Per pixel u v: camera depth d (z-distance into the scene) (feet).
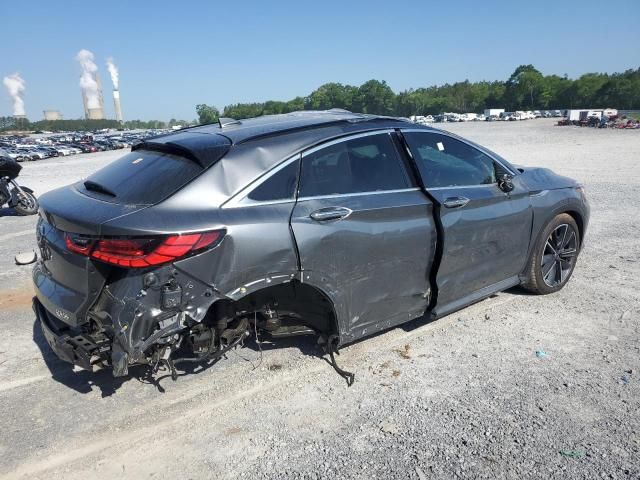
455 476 8.43
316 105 541.34
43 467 8.89
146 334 9.26
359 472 8.59
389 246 11.53
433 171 12.75
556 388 10.85
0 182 31.01
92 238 9.18
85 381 11.56
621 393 10.59
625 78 457.68
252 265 9.75
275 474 8.60
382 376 11.50
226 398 10.78
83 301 9.57
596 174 43.80
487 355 12.32
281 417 10.12
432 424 9.78
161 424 9.98
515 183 14.42
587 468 8.52
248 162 10.20
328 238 10.55
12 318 15.24
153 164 10.68
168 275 9.09
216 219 9.44
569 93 479.00
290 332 11.88
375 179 11.71
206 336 10.46
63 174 72.84
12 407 10.62
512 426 9.63
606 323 13.91
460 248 12.81
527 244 14.75
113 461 9.02
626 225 24.63
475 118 385.70
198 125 13.28
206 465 8.87
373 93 536.42
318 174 10.93
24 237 26.03
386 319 12.09
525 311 14.78
